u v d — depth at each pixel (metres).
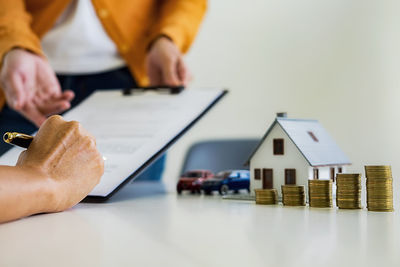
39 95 1.16
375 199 0.66
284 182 0.82
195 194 0.95
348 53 2.59
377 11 2.52
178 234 0.46
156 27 1.48
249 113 2.86
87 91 1.50
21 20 1.23
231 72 2.89
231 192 0.95
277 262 0.33
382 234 0.45
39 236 0.45
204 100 1.01
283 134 0.82
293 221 0.55
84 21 1.41
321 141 0.86
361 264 0.32
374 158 2.45
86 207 0.69
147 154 0.84
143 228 0.49
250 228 0.49
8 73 1.11
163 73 1.35
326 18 2.64
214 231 0.47
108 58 1.50
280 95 2.78
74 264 0.33
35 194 0.56
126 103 1.09
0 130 1.42
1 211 0.50
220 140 1.70
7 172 0.54
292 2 2.73
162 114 0.98
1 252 0.37
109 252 0.37
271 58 2.80
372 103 2.52
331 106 2.63
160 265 0.32
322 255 0.35
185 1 1.52
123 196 0.88
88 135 0.66
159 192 0.99
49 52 1.44
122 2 1.45
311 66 2.69
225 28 2.89
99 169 0.67
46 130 0.64
